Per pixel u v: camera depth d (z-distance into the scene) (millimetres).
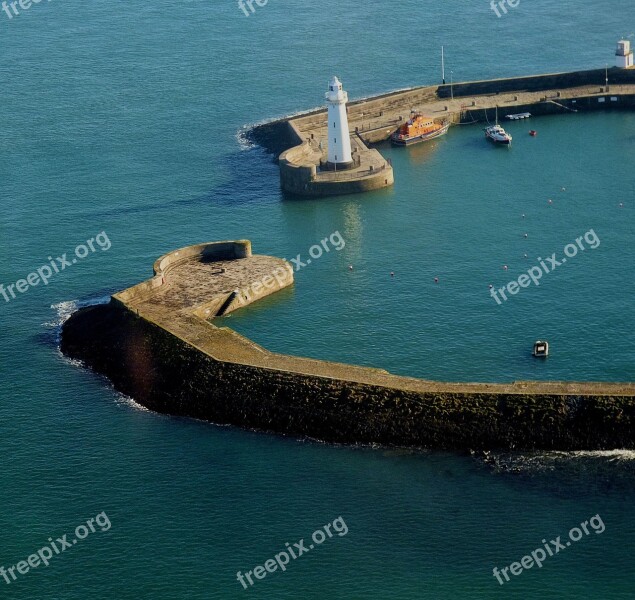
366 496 143250
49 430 158625
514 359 169250
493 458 146625
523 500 140750
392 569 133125
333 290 190875
